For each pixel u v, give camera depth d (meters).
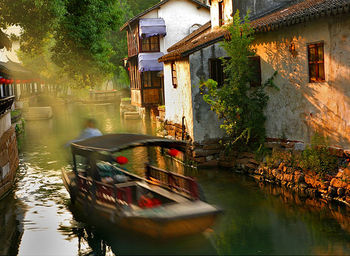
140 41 31.89
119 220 8.64
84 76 26.38
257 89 14.34
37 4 15.37
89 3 22.16
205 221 8.13
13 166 15.67
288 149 13.05
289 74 12.98
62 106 51.91
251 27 13.65
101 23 23.89
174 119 18.92
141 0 48.72
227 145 15.28
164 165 16.61
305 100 12.43
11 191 13.71
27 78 41.69
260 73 14.33
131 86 37.19
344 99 11.09
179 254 8.07
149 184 10.68
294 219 9.75
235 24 14.00
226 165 15.43
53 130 28.98
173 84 18.56
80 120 35.03
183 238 8.09
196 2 32.28
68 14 21.86
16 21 16.86
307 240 8.54
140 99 32.56
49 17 16.94
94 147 10.02
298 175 11.96
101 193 9.74
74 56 23.52
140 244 8.36
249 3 17.83
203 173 14.80
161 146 10.30
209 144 16.06
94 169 10.23
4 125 15.88
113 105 52.41
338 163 11.13
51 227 10.30
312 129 12.27
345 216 9.64
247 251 8.17
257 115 14.06
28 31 17.53
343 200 10.46
